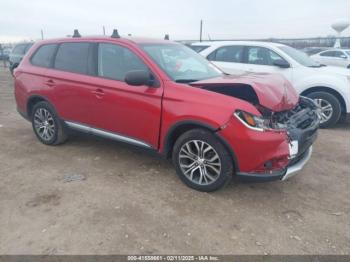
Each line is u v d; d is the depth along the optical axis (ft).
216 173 11.37
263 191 12.20
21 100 17.11
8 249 8.86
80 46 14.78
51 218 10.26
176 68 13.05
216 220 10.28
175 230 9.74
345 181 13.24
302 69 21.77
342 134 19.92
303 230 9.88
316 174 13.85
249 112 10.37
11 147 16.66
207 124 10.81
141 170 13.84
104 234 9.50
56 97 15.33
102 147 16.61
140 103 12.39
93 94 13.80
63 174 13.42
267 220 10.35
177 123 11.50
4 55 82.17
